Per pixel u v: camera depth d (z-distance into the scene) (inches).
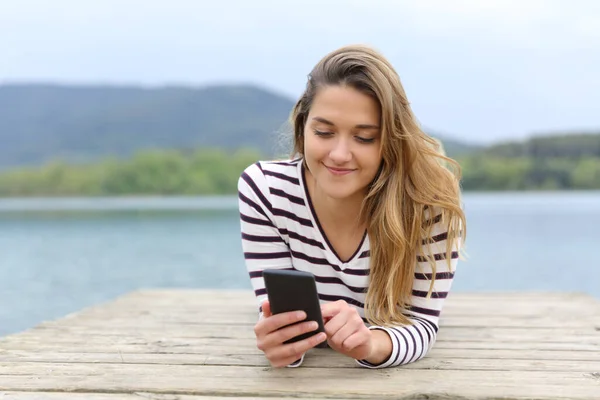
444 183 76.7
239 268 313.3
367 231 78.4
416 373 72.6
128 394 66.2
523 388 67.4
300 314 65.3
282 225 80.1
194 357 80.6
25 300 232.8
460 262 330.0
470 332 96.8
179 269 311.0
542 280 271.4
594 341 90.2
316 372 72.6
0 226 657.6
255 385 68.3
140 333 96.3
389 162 74.2
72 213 934.4
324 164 70.0
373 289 79.0
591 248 394.0
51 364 77.2
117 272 302.7
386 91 67.6
